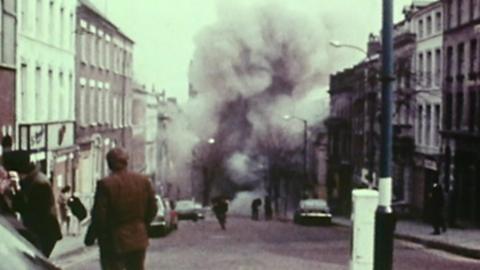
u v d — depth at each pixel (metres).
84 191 41.88
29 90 32.00
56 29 36.62
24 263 2.71
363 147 56.12
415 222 39.84
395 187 49.97
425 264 17.17
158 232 29.39
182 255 19.12
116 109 51.16
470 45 40.31
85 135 42.22
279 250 21.31
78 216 11.35
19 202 8.49
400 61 50.00
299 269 15.44
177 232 34.06
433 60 45.97
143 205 8.12
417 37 49.03
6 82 28.31
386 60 10.80
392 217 10.65
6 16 28.20
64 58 38.25
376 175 47.47
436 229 26.48
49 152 33.75
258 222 51.25
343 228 39.84
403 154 49.28
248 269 15.39
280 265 16.30
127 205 7.98
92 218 7.95
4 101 28.06
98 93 45.50
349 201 60.19
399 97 49.09
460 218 40.53
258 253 19.97
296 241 26.58
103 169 46.69
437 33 45.47
